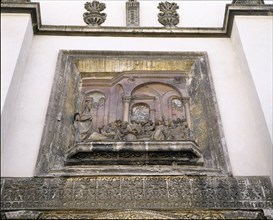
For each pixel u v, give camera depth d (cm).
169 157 574
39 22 734
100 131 630
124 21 805
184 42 744
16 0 716
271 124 563
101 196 518
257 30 706
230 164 564
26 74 663
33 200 508
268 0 845
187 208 509
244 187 536
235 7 738
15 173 538
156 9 838
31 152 564
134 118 661
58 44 726
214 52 729
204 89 664
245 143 591
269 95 602
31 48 708
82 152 569
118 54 713
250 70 639
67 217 494
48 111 611
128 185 531
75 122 641
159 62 714
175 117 664
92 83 711
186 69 720
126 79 709
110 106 677
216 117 620
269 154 552
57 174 538
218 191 530
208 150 589
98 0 854
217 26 801
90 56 709
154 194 523
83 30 745
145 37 748
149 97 692
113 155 570
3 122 544
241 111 634
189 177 543
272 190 534
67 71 684
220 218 503
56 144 581
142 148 570
